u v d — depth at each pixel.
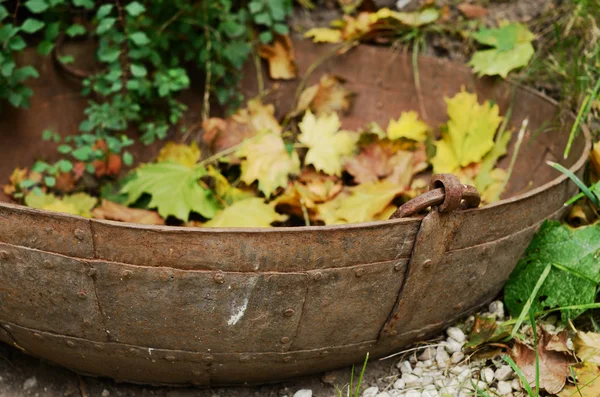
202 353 1.79
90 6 2.06
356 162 2.12
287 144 2.13
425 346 1.90
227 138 2.17
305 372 1.87
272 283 1.75
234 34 2.19
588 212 2.01
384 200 2.03
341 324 1.80
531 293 1.88
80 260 1.74
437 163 2.12
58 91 2.15
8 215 1.74
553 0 2.16
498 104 2.13
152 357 1.80
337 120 2.14
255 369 1.83
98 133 2.11
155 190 2.04
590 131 2.05
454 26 2.21
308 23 2.27
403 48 2.21
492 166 2.10
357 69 2.23
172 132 2.21
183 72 2.13
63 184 2.13
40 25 2.03
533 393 1.83
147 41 2.08
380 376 1.90
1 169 2.09
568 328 1.90
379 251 1.76
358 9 2.25
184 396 1.90
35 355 1.88
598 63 2.07
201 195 2.06
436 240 1.78
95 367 1.85
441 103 2.18
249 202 2.04
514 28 2.15
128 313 1.76
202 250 1.72
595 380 1.82
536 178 2.07
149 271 1.73
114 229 1.72
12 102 2.05
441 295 1.84
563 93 2.09
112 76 2.09
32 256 1.75
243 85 2.24
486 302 1.92
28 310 1.79
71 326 1.79
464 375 1.87
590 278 1.87
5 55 2.04
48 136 2.09
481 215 1.80
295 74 2.24
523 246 1.89
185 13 2.16
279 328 1.78
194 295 1.75
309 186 2.09
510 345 1.89
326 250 1.74
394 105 2.21
